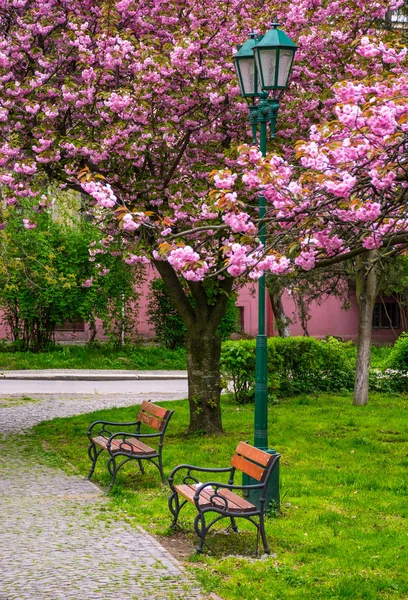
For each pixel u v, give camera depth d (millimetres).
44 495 10234
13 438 15336
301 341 21344
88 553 7566
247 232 8055
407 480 11008
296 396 21094
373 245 7844
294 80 14352
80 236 31234
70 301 31109
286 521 8867
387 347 38031
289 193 7570
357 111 6840
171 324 33344
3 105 13109
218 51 14133
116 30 13297
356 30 14367
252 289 26219
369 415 17719
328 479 11172
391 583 6695
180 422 16922
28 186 13391
